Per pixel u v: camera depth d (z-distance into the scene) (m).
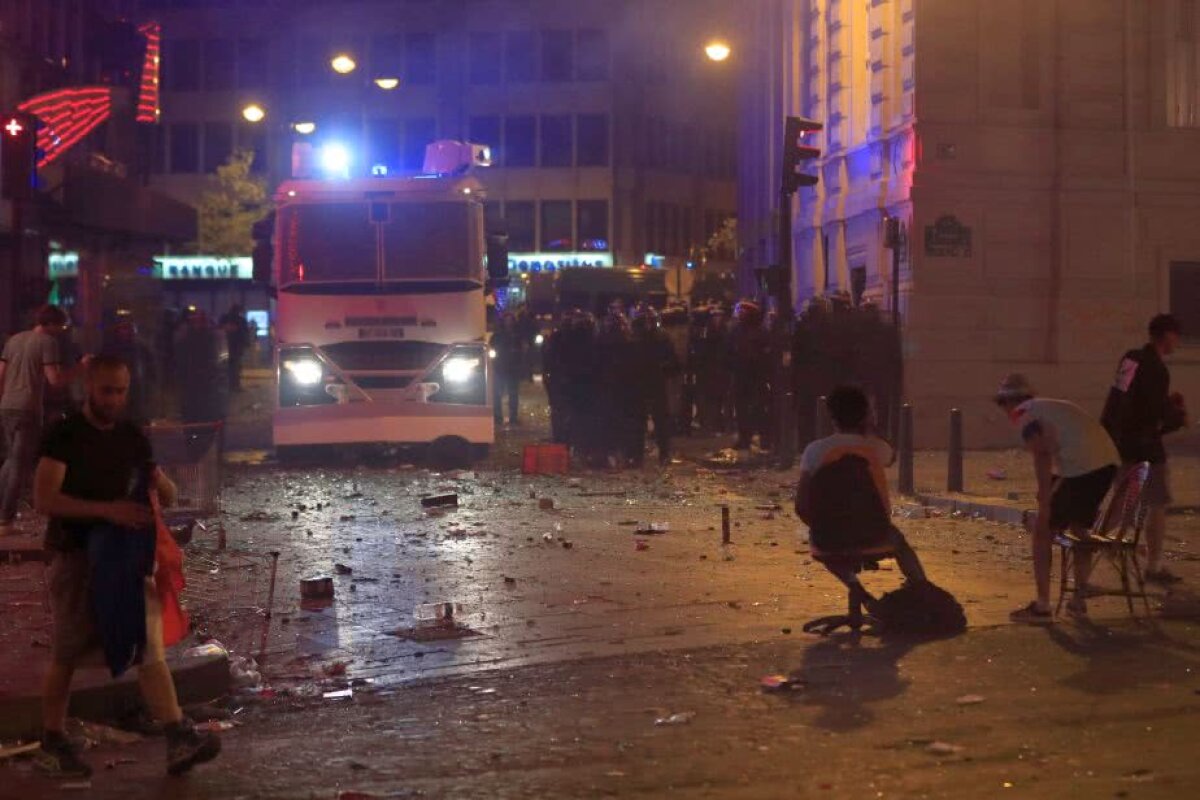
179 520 12.20
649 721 7.44
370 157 79.81
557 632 9.73
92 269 38.28
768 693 7.99
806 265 33.84
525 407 37.91
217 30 80.25
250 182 74.94
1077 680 8.20
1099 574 11.95
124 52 42.75
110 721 7.62
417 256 22.19
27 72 35.97
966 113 25.67
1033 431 10.01
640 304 22.55
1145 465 9.94
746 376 23.31
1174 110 26.19
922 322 25.31
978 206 25.61
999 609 10.40
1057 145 25.81
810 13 33.34
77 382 19.70
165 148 80.75
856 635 9.55
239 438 28.72
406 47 79.62
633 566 12.46
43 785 6.58
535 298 56.19
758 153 42.16
